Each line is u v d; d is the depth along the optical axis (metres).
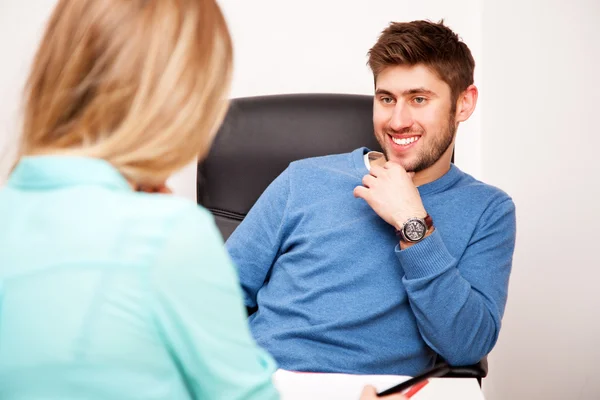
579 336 2.16
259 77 2.17
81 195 0.62
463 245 1.41
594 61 2.03
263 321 1.48
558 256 2.14
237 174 1.79
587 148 2.07
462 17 2.08
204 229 0.64
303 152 1.76
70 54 0.63
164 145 0.64
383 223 1.43
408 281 1.31
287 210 1.52
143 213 0.62
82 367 0.57
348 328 1.38
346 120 1.77
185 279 0.60
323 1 2.10
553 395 2.21
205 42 0.65
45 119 0.64
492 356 2.24
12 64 2.16
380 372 1.38
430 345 1.35
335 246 1.44
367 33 2.11
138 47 0.63
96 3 0.63
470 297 1.32
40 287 0.59
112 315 0.58
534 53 2.07
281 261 1.51
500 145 2.14
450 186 1.48
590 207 2.10
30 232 0.62
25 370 0.57
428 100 1.42
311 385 1.18
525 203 2.15
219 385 0.62
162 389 0.60
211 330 0.62
